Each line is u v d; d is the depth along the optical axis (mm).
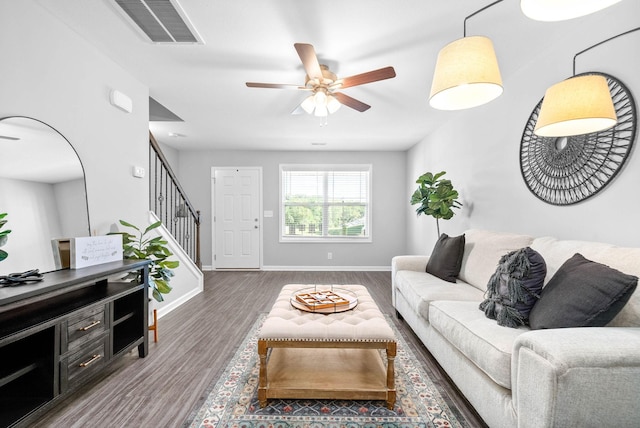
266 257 6000
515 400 1280
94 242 2119
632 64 1747
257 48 2365
